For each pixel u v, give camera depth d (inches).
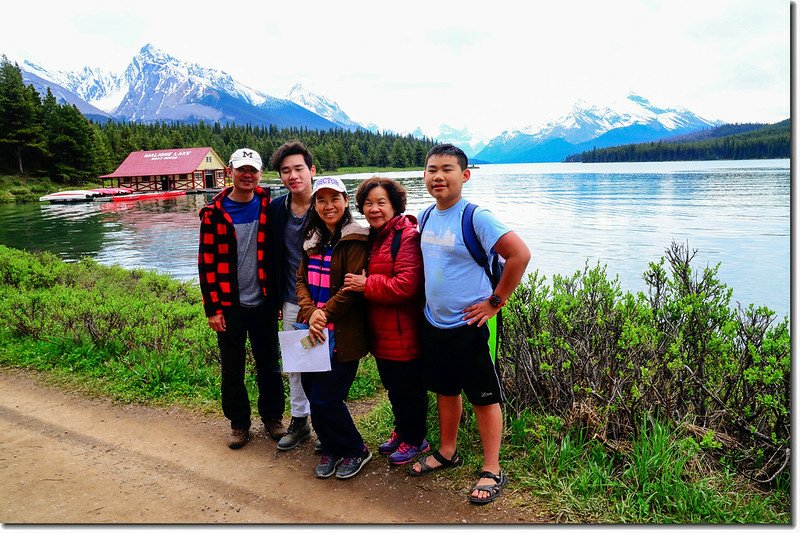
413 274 126.3
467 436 147.3
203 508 123.8
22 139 2610.7
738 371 132.3
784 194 1405.0
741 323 146.3
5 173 2596.0
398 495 126.8
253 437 160.4
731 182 2030.0
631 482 119.1
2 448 153.6
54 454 150.2
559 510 115.0
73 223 1239.5
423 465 134.3
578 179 3026.6
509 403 152.5
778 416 120.0
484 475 123.9
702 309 154.1
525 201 1510.8
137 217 1362.0
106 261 708.7
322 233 137.1
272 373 157.2
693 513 110.8
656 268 177.3
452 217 121.0
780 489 116.2
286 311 148.3
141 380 195.3
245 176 144.4
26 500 127.0
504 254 115.4
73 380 202.5
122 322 237.6
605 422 130.3
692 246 663.1
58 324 240.7
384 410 171.5
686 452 121.4
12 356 223.9
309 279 137.3
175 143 3993.6
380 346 134.5
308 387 142.0
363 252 132.1
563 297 166.1
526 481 124.6
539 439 138.2
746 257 584.7
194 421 170.9
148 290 398.6
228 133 4997.5
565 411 140.7
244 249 148.9
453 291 120.9
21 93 2677.2
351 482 133.6
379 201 128.5
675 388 136.6
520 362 150.9
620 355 139.0
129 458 147.7
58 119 2800.2
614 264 578.2
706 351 143.3
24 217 1429.6
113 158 3307.1
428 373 128.9
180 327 256.4
